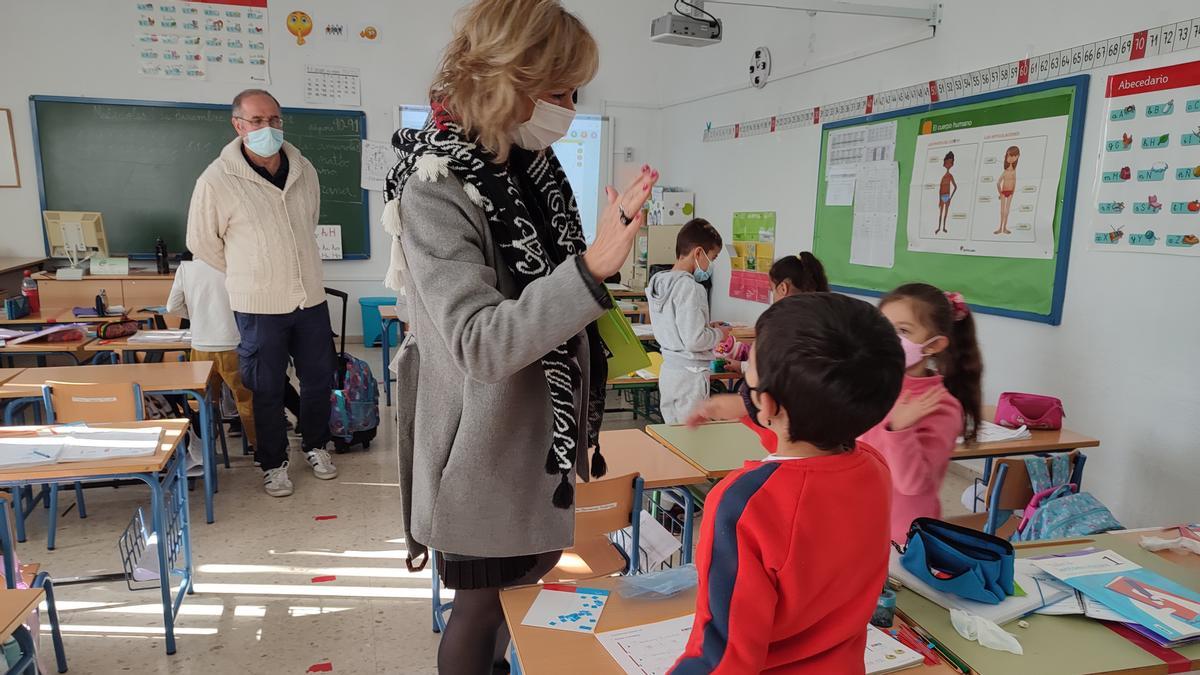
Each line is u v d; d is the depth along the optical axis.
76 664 2.20
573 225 1.13
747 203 5.88
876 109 4.43
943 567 1.35
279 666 2.22
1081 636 1.23
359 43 6.55
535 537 1.08
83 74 6.05
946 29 3.90
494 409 1.01
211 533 3.12
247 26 6.30
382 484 3.71
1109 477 3.13
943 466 1.74
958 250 3.86
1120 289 3.05
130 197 6.25
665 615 1.24
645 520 2.30
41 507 3.35
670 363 3.41
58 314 4.74
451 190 0.93
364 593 2.66
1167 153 2.84
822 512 0.89
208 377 3.18
